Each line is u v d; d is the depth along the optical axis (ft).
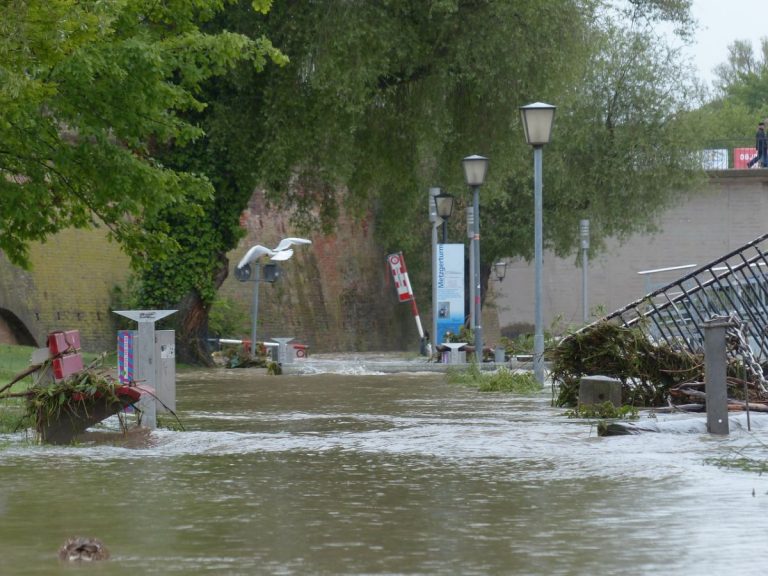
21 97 85.97
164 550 29.58
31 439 58.34
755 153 313.32
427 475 44.39
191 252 170.09
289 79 161.27
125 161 109.50
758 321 93.86
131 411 67.36
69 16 81.87
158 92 107.45
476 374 119.44
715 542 29.84
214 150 167.63
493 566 27.40
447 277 175.63
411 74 172.76
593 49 178.29
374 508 36.47
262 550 29.58
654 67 279.69
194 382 120.37
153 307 170.50
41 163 110.22
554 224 280.10
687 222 316.19
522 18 169.07
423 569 27.14
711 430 59.82
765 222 311.88
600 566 27.22
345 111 163.32
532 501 37.47
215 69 118.52
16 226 114.32
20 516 34.96
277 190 174.70
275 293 267.80
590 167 279.49
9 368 113.39
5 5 79.97
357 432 62.08
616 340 80.33
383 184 188.03
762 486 39.73
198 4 118.93
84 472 45.65
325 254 285.02
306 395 97.14
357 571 26.96
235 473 45.29
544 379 112.57
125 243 116.67
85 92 105.70
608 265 320.91
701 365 80.18
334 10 159.53
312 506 36.94
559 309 322.14
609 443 55.16
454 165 182.29
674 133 279.28
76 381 57.41
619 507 35.83
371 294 294.46
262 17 160.25
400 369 149.18
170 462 48.96
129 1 105.29
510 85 171.63
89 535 31.73
